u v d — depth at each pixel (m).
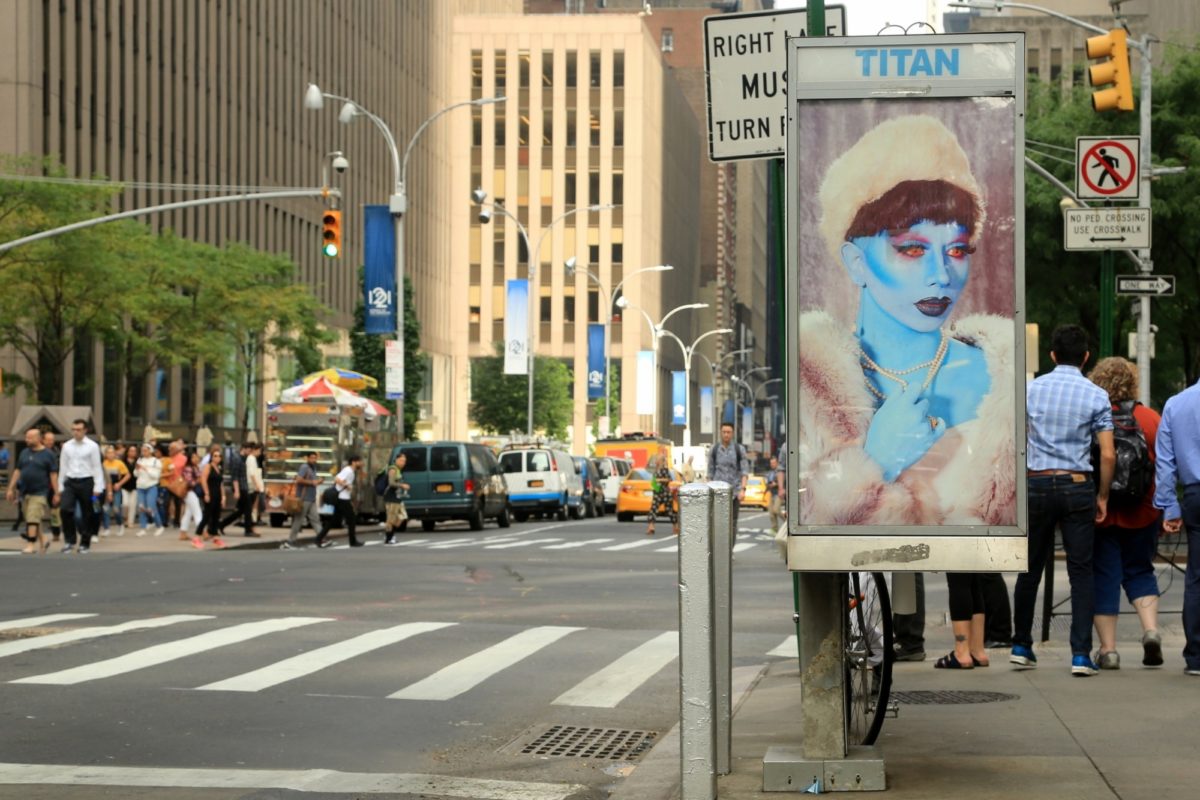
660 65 151.88
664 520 62.16
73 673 14.03
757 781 8.83
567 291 140.00
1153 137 47.62
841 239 8.16
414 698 12.85
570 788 9.54
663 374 151.25
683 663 8.18
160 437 53.09
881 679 9.08
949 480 8.11
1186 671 12.66
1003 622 15.13
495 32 140.75
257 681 13.62
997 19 119.88
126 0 70.75
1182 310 47.56
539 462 60.69
